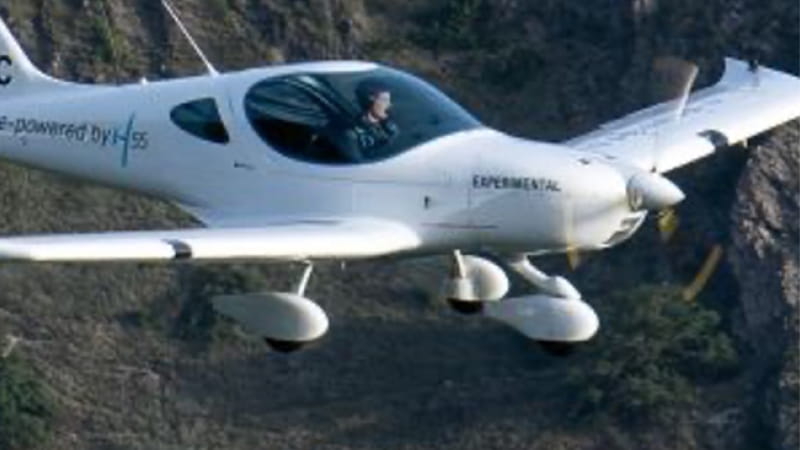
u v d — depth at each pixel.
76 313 118.38
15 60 76.31
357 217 69.38
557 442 110.44
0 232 122.00
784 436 110.81
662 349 113.75
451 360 114.19
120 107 73.38
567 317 69.00
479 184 68.38
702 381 113.44
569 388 112.12
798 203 121.50
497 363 113.94
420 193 68.81
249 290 118.00
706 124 78.88
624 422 111.06
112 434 112.75
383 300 117.56
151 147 72.62
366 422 111.69
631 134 77.56
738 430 111.31
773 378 113.12
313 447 111.06
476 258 72.56
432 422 111.38
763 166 122.25
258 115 70.56
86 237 65.81
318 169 69.69
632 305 115.75
